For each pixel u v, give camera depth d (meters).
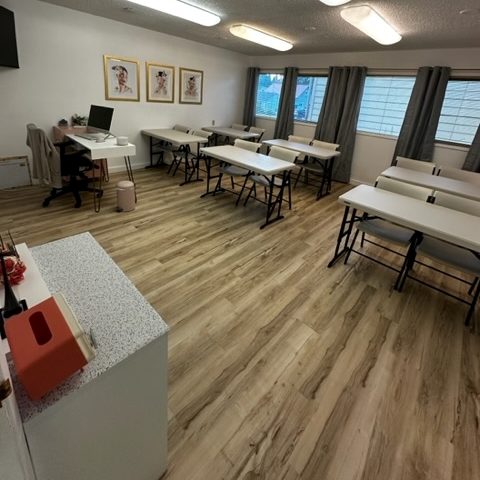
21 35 3.49
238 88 6.40
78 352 0.64
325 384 1.58
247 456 1.24
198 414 1.38
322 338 1.88
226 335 1.85
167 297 2.13
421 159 4.55
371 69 4.83
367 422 1.41
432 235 1.97
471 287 2.40
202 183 4.71
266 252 2.85
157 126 5.28
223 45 5.39
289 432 1.34
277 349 1.78
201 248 2.82
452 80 4.23
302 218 3.72
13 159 3.79
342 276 2.56
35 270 1.01
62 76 3.94
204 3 3.03
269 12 3.16
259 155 3.80
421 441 1.35
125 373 0.78
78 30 3.89
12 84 3.60
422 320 2.11
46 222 3.06
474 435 1.39
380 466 1.24
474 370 1.74
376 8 2.72
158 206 3.69
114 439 0.86
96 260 1.15
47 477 0.73
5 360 0.57
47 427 0.66
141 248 2.73
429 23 2.99
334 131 5.32
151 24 4.24
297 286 2.38
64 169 3.36
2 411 0.45
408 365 1.74
